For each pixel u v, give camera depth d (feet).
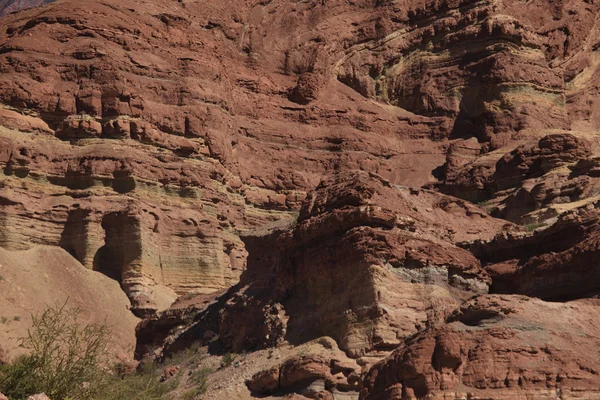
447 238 144.25
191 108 272.31
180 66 281.54
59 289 228.84
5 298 214.90
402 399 97.81
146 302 236.84
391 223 136.05
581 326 106.93
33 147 250.16
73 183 250.98
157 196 254.68
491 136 279.08
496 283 142.00
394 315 128.26
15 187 244.63
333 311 132.98
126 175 252.01
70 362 108.06
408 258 132.98
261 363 135.23
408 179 284.82
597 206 145.18
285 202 284.41
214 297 182.29
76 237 243.60
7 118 251.80
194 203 258.37
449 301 132.26
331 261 135.23
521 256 144.66
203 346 157.07
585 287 131.54
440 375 97.30
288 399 122.93
